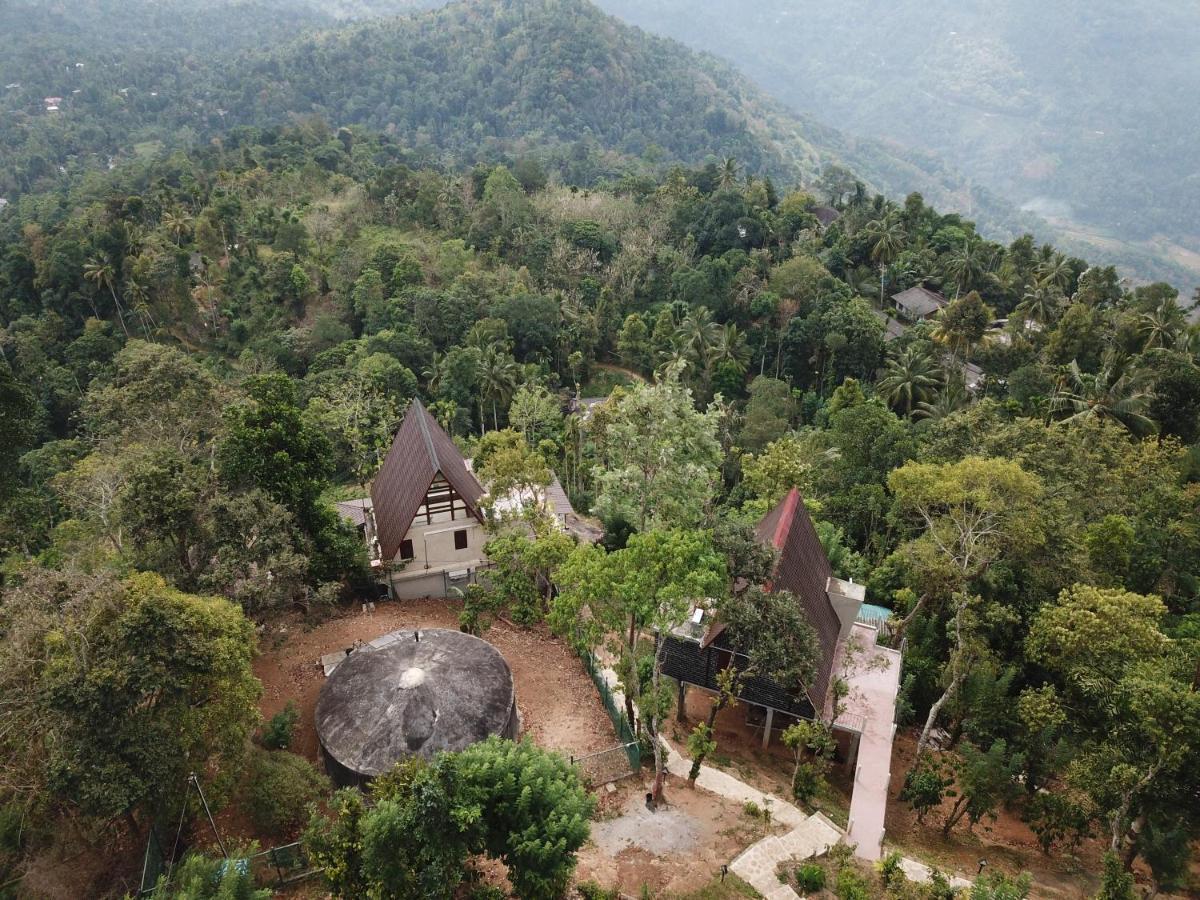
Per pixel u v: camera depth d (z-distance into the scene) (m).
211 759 27.94
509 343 91.75
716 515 54.16
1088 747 30.52
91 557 37.44
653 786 30.53
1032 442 52.00
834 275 117.75
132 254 104.00
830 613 38.81
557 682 37.06
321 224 120.50
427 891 19.19
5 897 23.06
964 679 36.59
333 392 68.31
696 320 94.31
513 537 40.28
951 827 33.50
